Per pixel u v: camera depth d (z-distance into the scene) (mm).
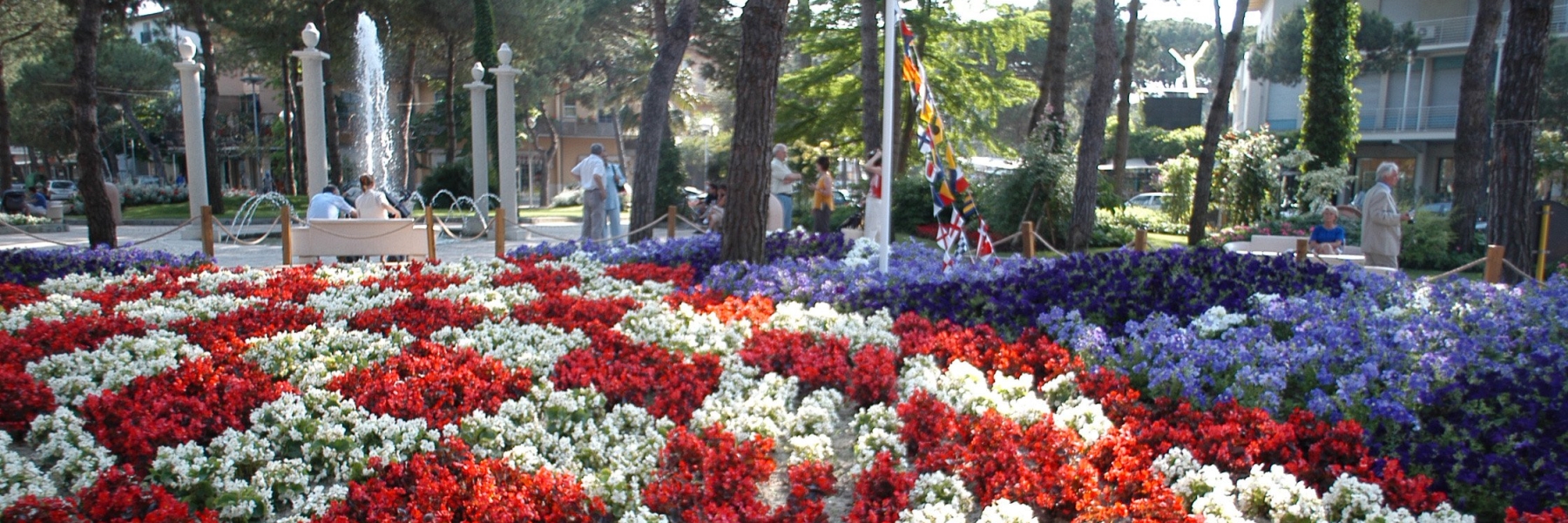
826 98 27422
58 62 34031
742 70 9664
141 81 42594
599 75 47344
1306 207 22906
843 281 8922
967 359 6469
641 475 4535
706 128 54906
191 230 19453
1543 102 29938
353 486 4094
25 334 6410
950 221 9055
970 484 4512
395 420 4965
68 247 11000
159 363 5836
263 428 4785
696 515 3984
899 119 22734
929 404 5164
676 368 6039
